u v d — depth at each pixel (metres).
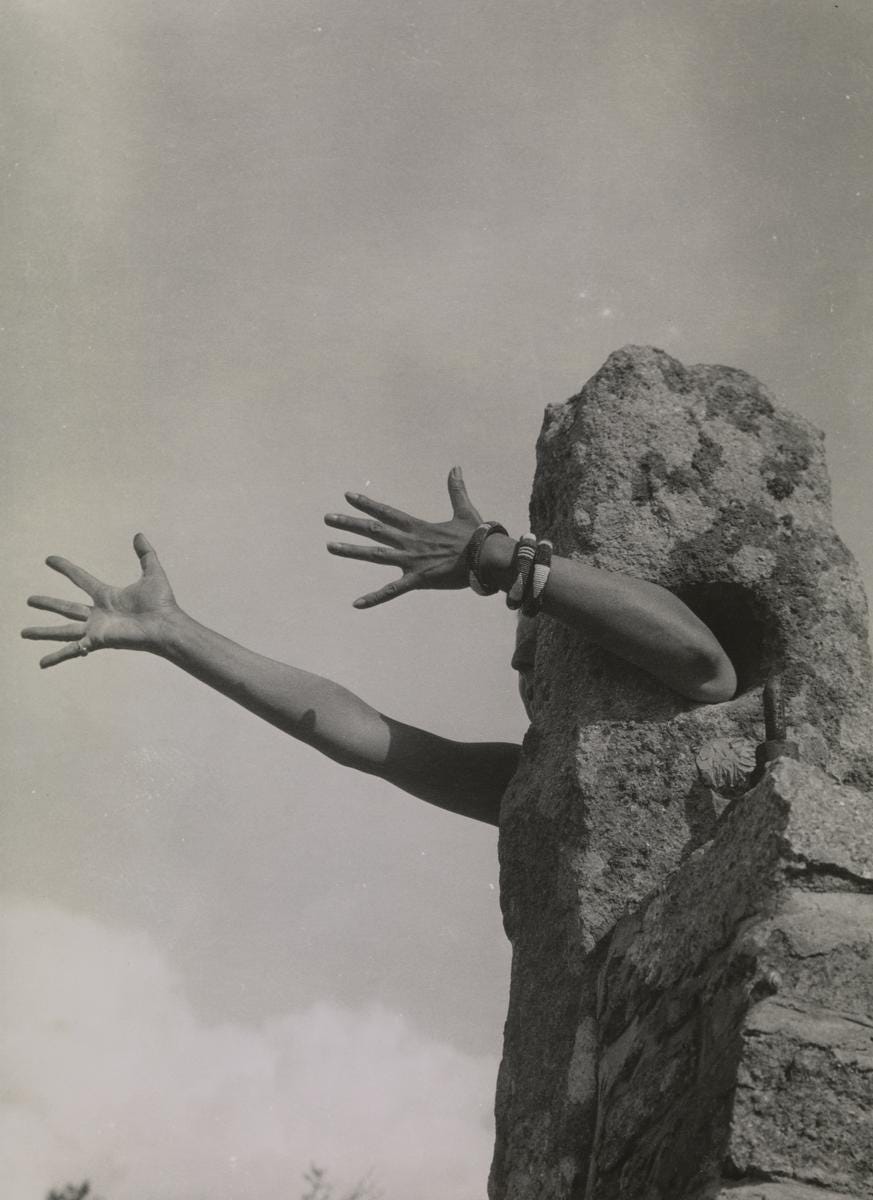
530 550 4.46
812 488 4.74
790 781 3.80
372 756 5.00
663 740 4.42
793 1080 3.41
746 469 4.70
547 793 4.52
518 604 4.45
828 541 4.67
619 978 4.09
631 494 4.64
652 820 4.35
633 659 4.45
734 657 4.67
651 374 4.80
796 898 3.64
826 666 4.51
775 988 3.52
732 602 4.61
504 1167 4.28
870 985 3.53
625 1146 3.78
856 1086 3.40
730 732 4.41
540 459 5.01
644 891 4.29
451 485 4.79
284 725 5.02
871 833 3.71
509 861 4.58
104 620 5.01
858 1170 3.34
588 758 4.44
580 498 4.65
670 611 4.43
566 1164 4.06
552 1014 4.30
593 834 4.37
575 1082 4.14
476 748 5.03
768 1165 3.34
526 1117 4.26
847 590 4.62
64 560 5.14
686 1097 3.63
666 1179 3.57
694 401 4.79
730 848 3.89
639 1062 3.87
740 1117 3.39
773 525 4.64
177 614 5.06
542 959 4.41
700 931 3.85
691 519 4.62
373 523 4.69
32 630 4.98
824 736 4.42
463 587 4.66
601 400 4.77
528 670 5.03
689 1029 3.74
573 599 4.42
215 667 5.00
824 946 3.55
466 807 5.02
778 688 4.23
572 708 4.60
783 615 4.55
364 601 4.61
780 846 3.70
